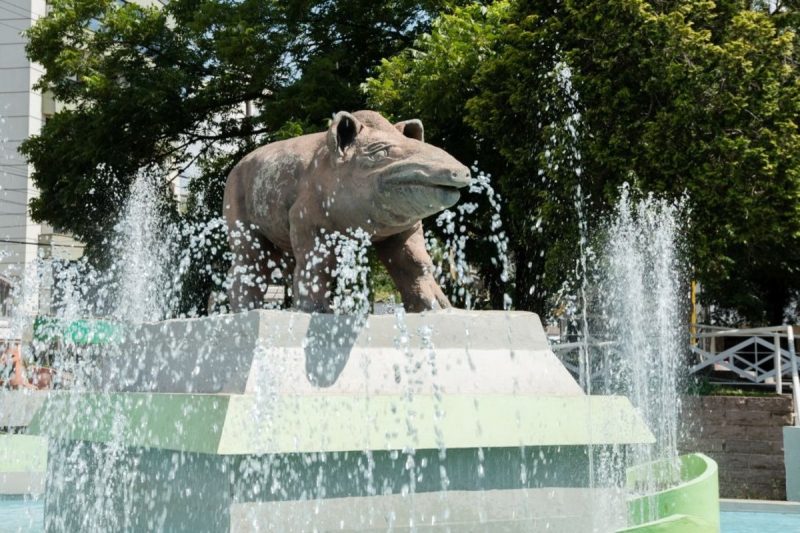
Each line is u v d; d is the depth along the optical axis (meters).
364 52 19.02
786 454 9.65
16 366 11.34
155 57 19.64
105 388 5.92
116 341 5.95
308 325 4.67
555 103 14.13
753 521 7.98
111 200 19.02
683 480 6.16
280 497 4.21
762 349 17.66
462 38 15.39
